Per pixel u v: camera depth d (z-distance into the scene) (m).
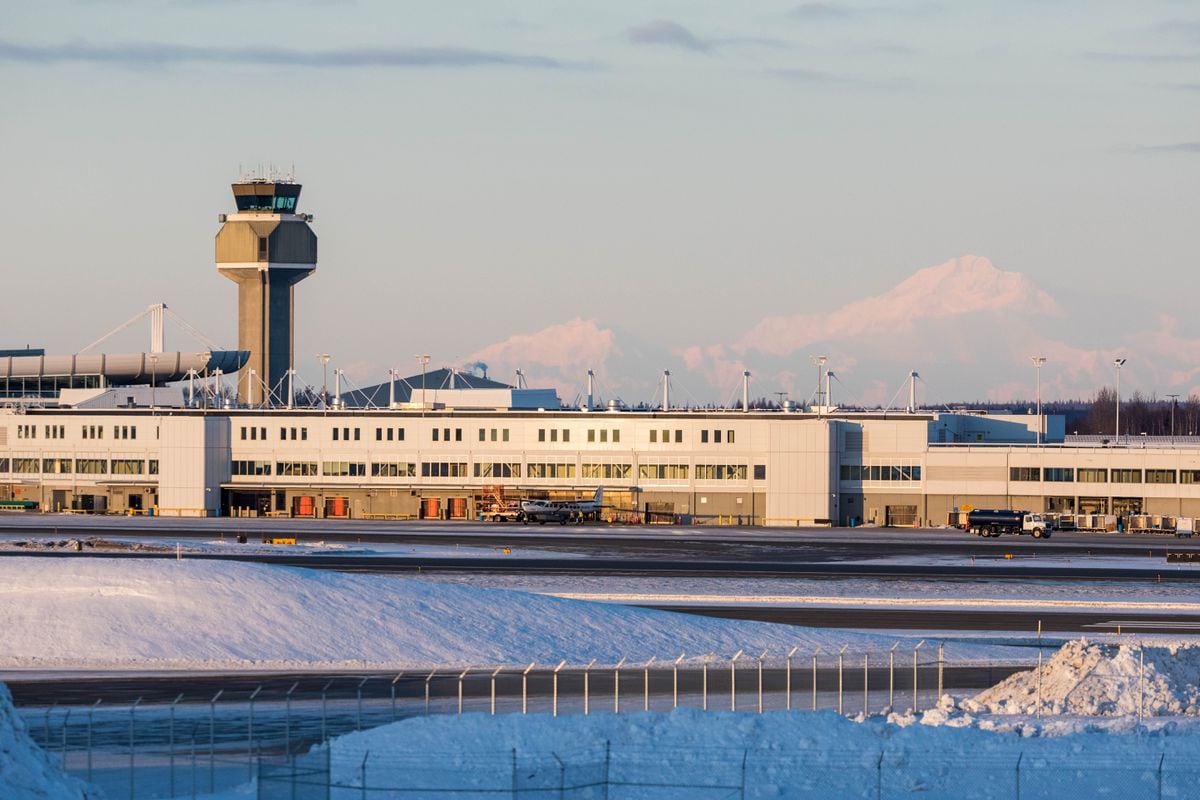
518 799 135.25
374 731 158.00
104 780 146.75
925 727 160.00
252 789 141.62
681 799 137.12
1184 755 151.12
